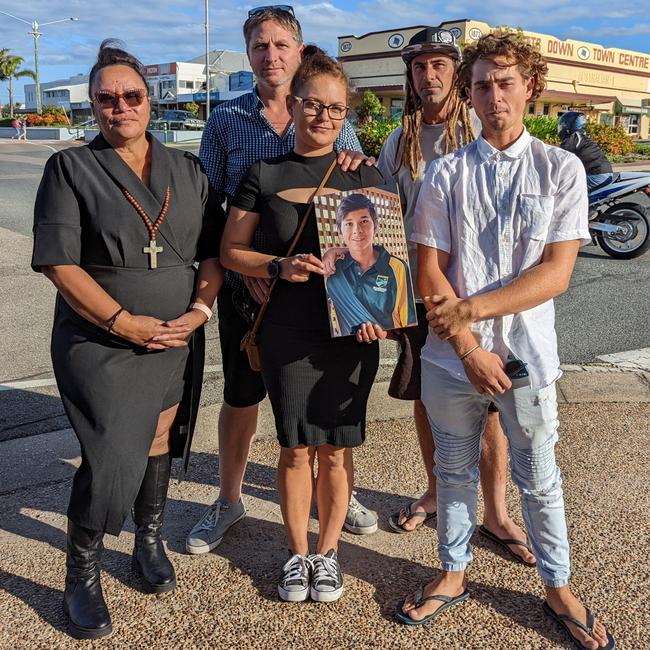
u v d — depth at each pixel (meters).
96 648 2.33
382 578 2.70
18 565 2.77
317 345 2.49
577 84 34.75
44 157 26.53
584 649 2.29
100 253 2.40
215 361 5.20
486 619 2.46
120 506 2.36
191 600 2.57
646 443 3.76
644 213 8.74
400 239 2.51
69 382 2.39
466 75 2.35
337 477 2.64
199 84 54.81
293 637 2.37
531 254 2.27
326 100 2.40
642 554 2.78
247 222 2.54
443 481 2.52
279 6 2.85
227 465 2.96
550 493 2.37
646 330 5.99
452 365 2.40
